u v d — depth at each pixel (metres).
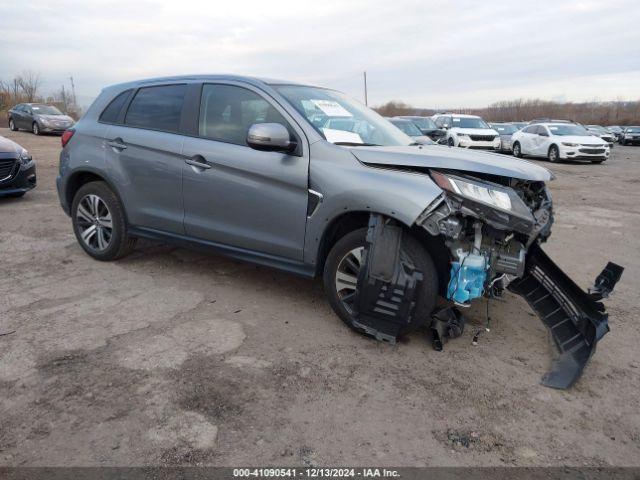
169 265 4.81
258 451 2.30
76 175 4.85
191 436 2.39
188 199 4.11
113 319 3.60
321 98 4.07
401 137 4.20
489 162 3.24
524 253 3.17
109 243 4.73
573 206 8.91
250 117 3.82
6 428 2.40
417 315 3.15
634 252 5.89
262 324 3.58
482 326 3.66
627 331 3.69
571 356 3.11
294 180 3.49
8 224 6.34
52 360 3.02
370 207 3.12
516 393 2.83
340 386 2.83
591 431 2.52
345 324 3.59
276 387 2.81
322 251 3.50
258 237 3.78
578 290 3.45
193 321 3.60
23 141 19.30
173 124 4.22
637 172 15.09
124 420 2.48
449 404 2.70
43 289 4.15
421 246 3.14
